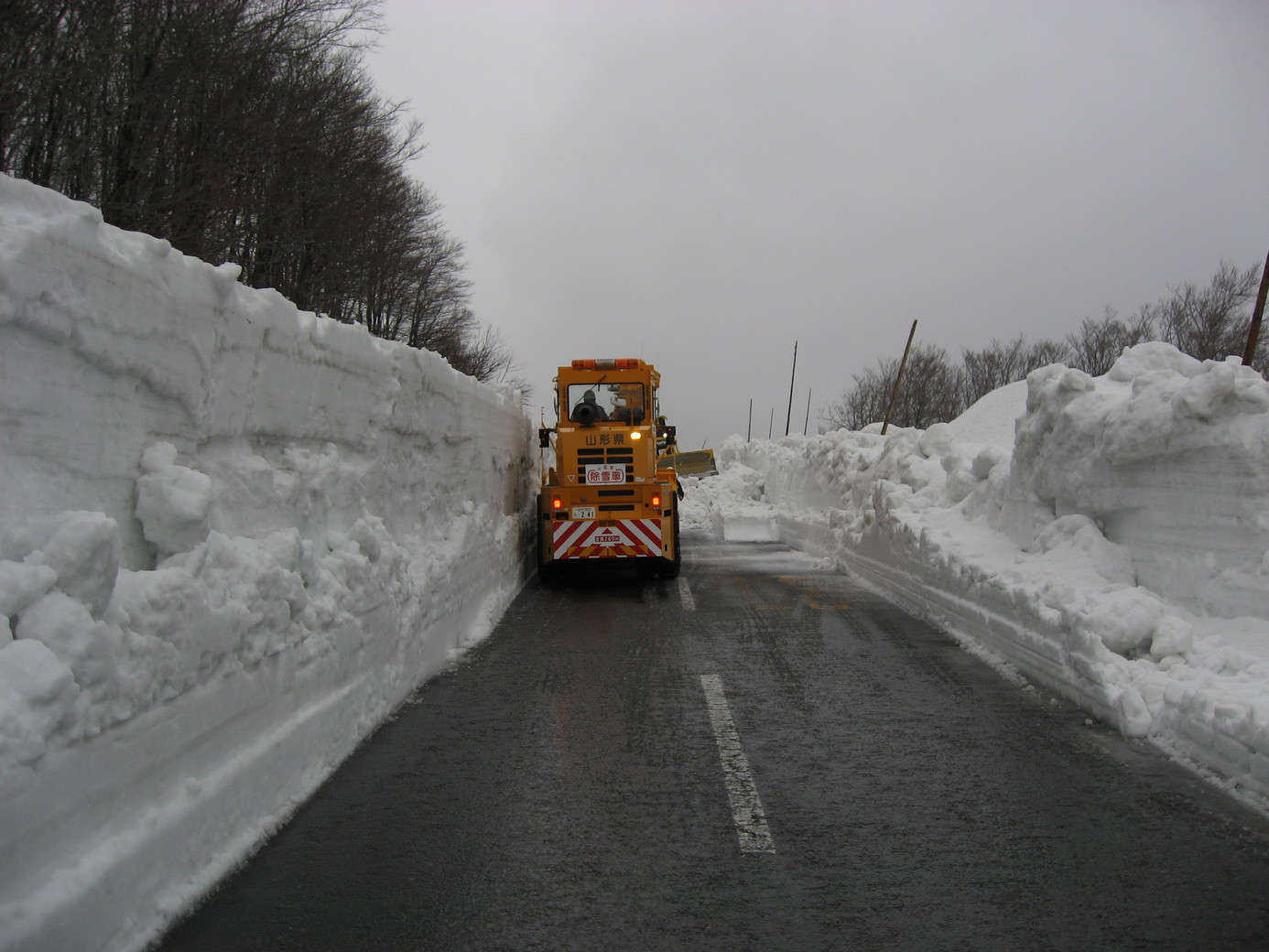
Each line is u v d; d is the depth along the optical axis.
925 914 3.57
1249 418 7.00
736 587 13.96
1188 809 4.65
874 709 6.67
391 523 7.54
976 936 3.40
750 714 6.53
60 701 2.78
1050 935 3.40
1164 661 6.36
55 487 3.30
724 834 4.38
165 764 3.50
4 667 2.66
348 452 6.65
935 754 5.58
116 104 12.86
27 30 10.74
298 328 5.59
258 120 15.55
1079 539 8.49
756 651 8.84
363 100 21.80
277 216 18.05
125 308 3.65
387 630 6.49
